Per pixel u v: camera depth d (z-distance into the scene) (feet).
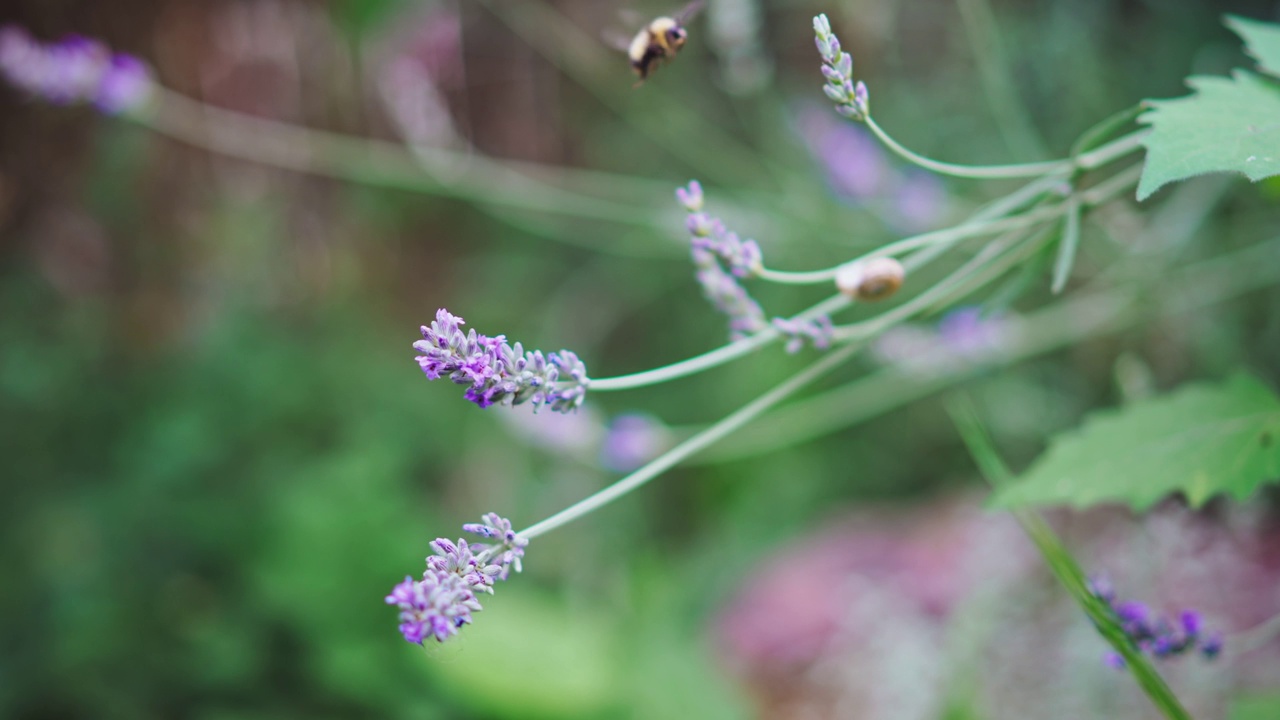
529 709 3.58
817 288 4.60
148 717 3.71
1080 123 4.19
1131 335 3.84
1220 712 2.57
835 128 3.67
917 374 3.10
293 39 6.98
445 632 1.48
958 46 4.57
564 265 6.65
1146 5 4.57
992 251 1.80
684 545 5.34
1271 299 3.70
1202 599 2.75
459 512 5.37
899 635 3.40
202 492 4.82
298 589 3.78
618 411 5.82
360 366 6.01
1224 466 1.69
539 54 7.19
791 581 4.23
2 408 5.41
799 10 4.65
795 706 3.69
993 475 1.76
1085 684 2.80
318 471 4.43
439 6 5.23
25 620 4.31
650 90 4.34
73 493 4.97
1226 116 1.57
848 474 5.05
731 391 5.20
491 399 1.57
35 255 6.67
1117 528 3.11
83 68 3.26
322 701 3.74
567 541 5.16
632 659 3.75
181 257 6.82
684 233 3.43
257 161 7.20
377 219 7.29
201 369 5.72
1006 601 3.07
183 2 6.94
